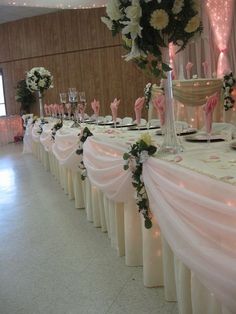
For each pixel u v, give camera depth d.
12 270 2.67
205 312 1.59
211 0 6.57
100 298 2.21
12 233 3.42
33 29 10.67
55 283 2.43
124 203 2.46
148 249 2.18
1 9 9.54
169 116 2.05
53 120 5.92
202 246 1.34
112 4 1.89
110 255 2.77
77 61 10.25
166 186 1.61
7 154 8.46
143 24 1.85
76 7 5.97
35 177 5.78
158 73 1.98
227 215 1.25
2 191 5.04
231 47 6.61
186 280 1.70
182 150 2.01
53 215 3.85
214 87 4.17
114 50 9.73
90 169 2.68
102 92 10.05
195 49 7.13
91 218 3.52
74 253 2.86
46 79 6.57
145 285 2.26
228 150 1.95
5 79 11.37
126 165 2.06
